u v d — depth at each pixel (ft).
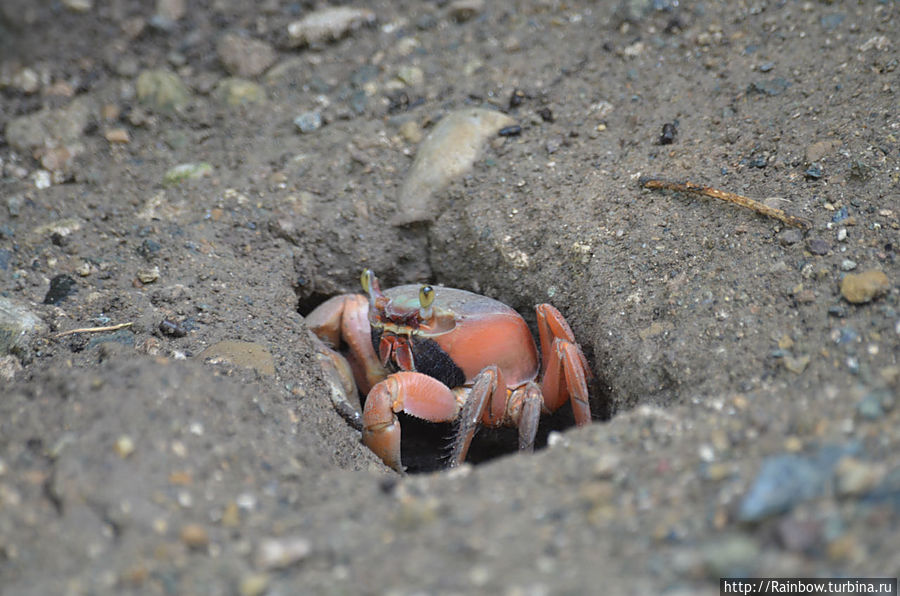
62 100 22.21
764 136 17.21
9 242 18.06
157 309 16.43
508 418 16.66
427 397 15.69
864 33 18.45
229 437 12.18
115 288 17.06
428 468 17.29
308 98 21.79
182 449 11.55
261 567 9.68
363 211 19.34
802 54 18.76
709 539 8.91
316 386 15.53
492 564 9.11
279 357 15.49
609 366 15.19
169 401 12.23
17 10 24.39
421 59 22.20
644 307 15.25
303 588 9.27
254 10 24.14
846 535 8.37
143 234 18.34
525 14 22.72
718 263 15.03
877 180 14.90
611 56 20.94
